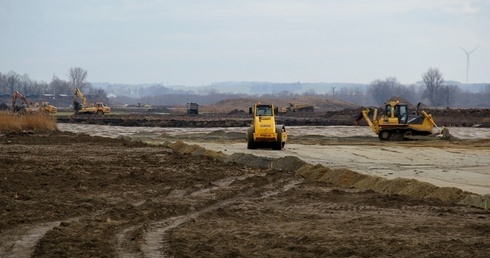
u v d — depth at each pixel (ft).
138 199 68.64
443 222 54.49
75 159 105.60
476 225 52.24
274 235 48.96
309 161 111.75
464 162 113.70
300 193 72.54
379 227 52.31
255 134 133.49
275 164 99.09
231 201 67.97
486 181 85.81
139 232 50.03
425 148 144.87
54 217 56.59
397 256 41.65
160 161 105.29
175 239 47.26
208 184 78.64
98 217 56.90
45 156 109.91
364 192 73.56
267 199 69.00
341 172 84.38
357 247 44.32
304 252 43.09
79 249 44.06
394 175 91.50
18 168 90.53
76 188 74.13
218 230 51.42
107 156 112.78
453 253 42.01
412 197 70.13
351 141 173.78
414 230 50.80
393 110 173.78
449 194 68.13
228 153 125.08
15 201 64.08
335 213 60.13
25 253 43.73
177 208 62.13
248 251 43.68
